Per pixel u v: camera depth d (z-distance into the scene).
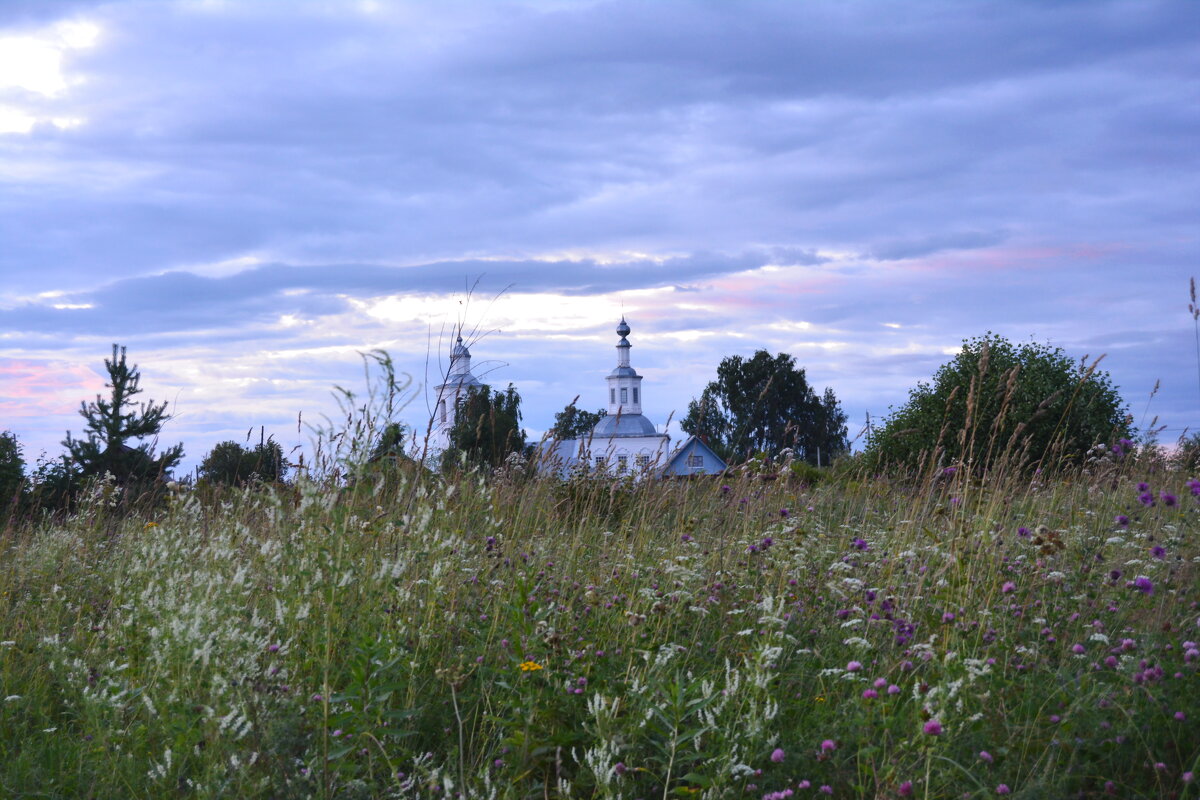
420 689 3.99
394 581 4.18
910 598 4.86
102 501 8.94
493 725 3.66
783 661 4.20
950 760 2.89
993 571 4.77
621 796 3.07
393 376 3.67
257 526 6.01
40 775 3.78
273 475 7.95
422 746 3.80
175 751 3.37
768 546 5.60
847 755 3.31
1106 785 2.95
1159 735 3.20
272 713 3.39
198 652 3.47
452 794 3.09
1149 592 4.14
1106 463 7.33
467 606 4.82
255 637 3.96
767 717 3.12
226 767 3.18
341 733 3.24
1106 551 5.21
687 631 4.77
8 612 5.88
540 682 3.88
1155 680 3.34
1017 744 3.18
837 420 66.00
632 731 3.29
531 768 3.36
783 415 63.38
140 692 3.73
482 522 6.18
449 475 6.29
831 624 4.80
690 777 2.94
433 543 4.67
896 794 2.84
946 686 3.15
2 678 4.66
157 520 8.45
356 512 4.14
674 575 5.43
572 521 7.39
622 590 5.30
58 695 4.72
